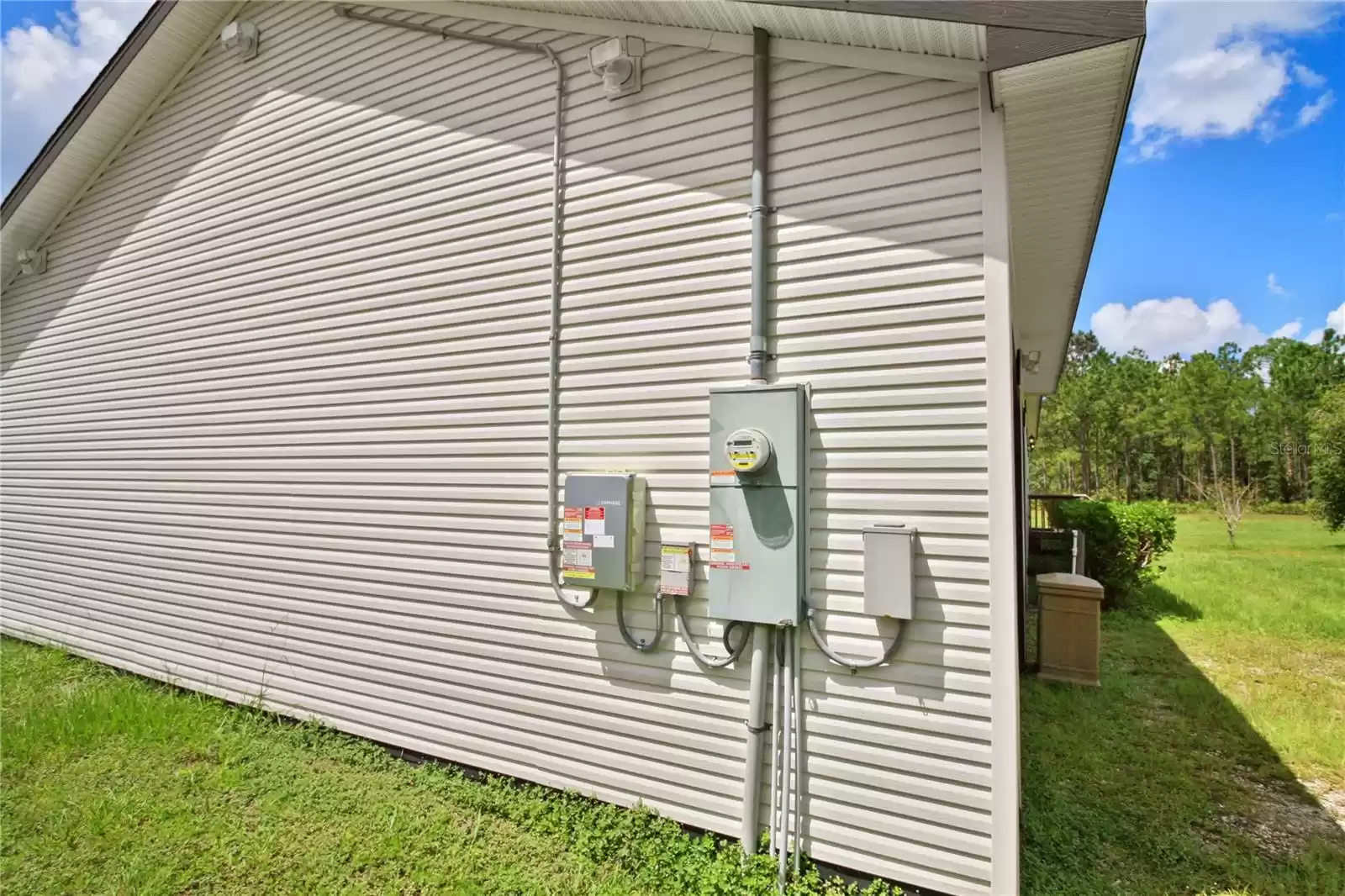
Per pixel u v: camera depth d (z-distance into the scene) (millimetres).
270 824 3082
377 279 3986
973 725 2346
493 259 3574
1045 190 3156
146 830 3045
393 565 3832
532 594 3359
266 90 4605
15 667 5285
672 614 2969
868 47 2584
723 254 2914
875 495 2545
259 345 4488
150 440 5082
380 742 3818
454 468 3645
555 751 3246
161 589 4941
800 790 2619
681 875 2617
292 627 4219
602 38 3264
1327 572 10266
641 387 3088
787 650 2635
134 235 5367
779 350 2752
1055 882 2561
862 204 2615
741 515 2662
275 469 4352
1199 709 4332
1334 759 3621
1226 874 2629
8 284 6500
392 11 4016
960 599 2385
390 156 3984
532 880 2643
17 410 6297
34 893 2639
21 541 6180
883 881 2459
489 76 3648
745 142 2885
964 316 2418
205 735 4016
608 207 3225
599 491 3012
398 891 2596
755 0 2549
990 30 2098
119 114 5305
